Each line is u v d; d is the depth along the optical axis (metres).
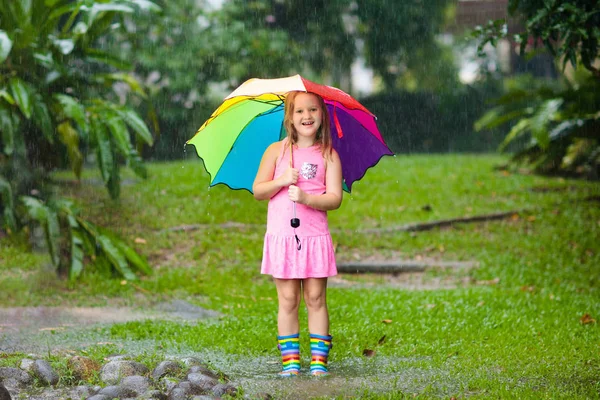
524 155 17.19
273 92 5.23
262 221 13.15
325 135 5.74
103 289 9.55
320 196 5.57
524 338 6.81
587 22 8.38
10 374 4.99
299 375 5.53
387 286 10.36
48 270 10.02
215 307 8.68
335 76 23.94
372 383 5.29
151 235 11.94
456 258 11.76
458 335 6.95
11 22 10.59
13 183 10.58
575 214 13.86
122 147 10.83
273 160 5.76
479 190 15.88
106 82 11.80
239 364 5.94
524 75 24.62
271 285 10.05
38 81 10.70
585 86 14.80
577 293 9.50
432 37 24.89
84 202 13.22
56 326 7.55
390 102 24.25
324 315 5.68
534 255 11.71
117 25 11.56
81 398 4.68
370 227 13.28
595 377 5.45
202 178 15.62
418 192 15.77
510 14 8.80
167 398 4.73
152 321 7.77
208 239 11.88
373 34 24.22
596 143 16.22
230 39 20.64
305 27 23.00
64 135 10.73
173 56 20.12
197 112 20.58
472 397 4.83
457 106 24.36
